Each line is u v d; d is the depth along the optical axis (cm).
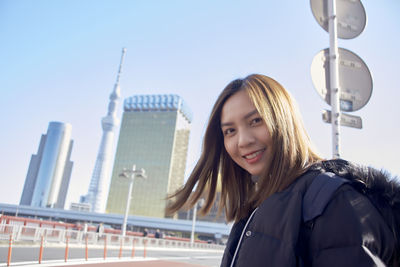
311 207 88
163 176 15350
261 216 100
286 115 116
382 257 78
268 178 111
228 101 131
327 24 296
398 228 84
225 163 162
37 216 12250
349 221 80
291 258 85
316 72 277
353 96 278
